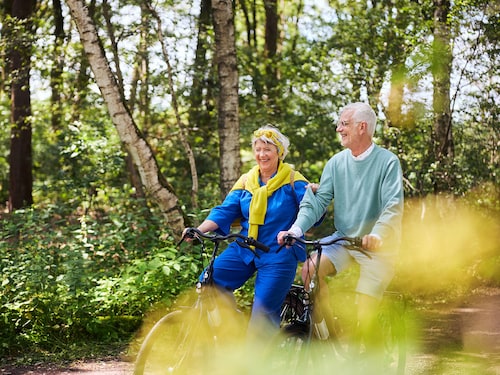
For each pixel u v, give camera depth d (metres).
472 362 6.26
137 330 7.05
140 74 13.91
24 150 15.70
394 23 11.61
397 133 11.66
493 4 10.75
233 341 4.59
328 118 12.93
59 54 12.48
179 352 4.41
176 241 8.39
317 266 4.53
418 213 12.06
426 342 7.08
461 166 12.12
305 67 12.87
